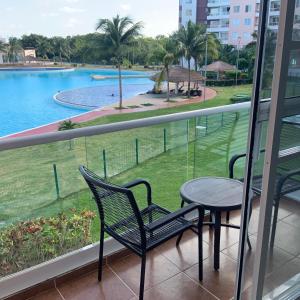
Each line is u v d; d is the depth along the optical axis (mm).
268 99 1039
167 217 1590
